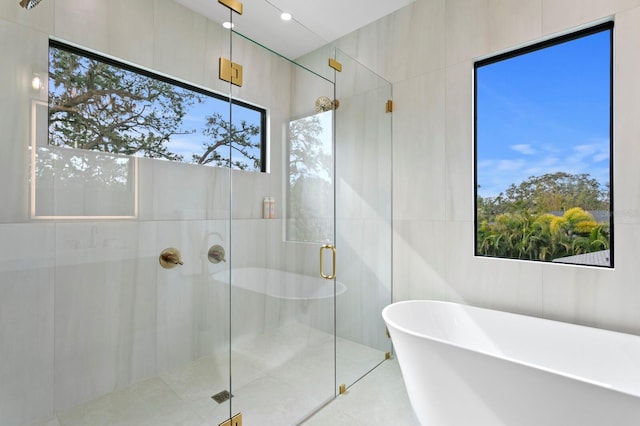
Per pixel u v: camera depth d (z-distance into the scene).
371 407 2.01
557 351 1.89
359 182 2.61
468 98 2.36
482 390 1.52
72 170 1.65
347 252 2.53
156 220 1.90
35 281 1.56
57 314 1.62
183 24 1.92
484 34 2.29
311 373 2.18
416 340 1.71
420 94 2.61
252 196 2.14
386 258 2.77
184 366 1.88
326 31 3.05
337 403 2.06
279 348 2.11
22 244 1.52
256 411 1.89
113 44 1.78
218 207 2.05
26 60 1.52
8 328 1.49
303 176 2.34
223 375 1.87
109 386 1.74
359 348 2.52
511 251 2.30
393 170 2.79
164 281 1.91
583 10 1.91
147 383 1.81
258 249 2.15
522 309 2.14
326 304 2.38
